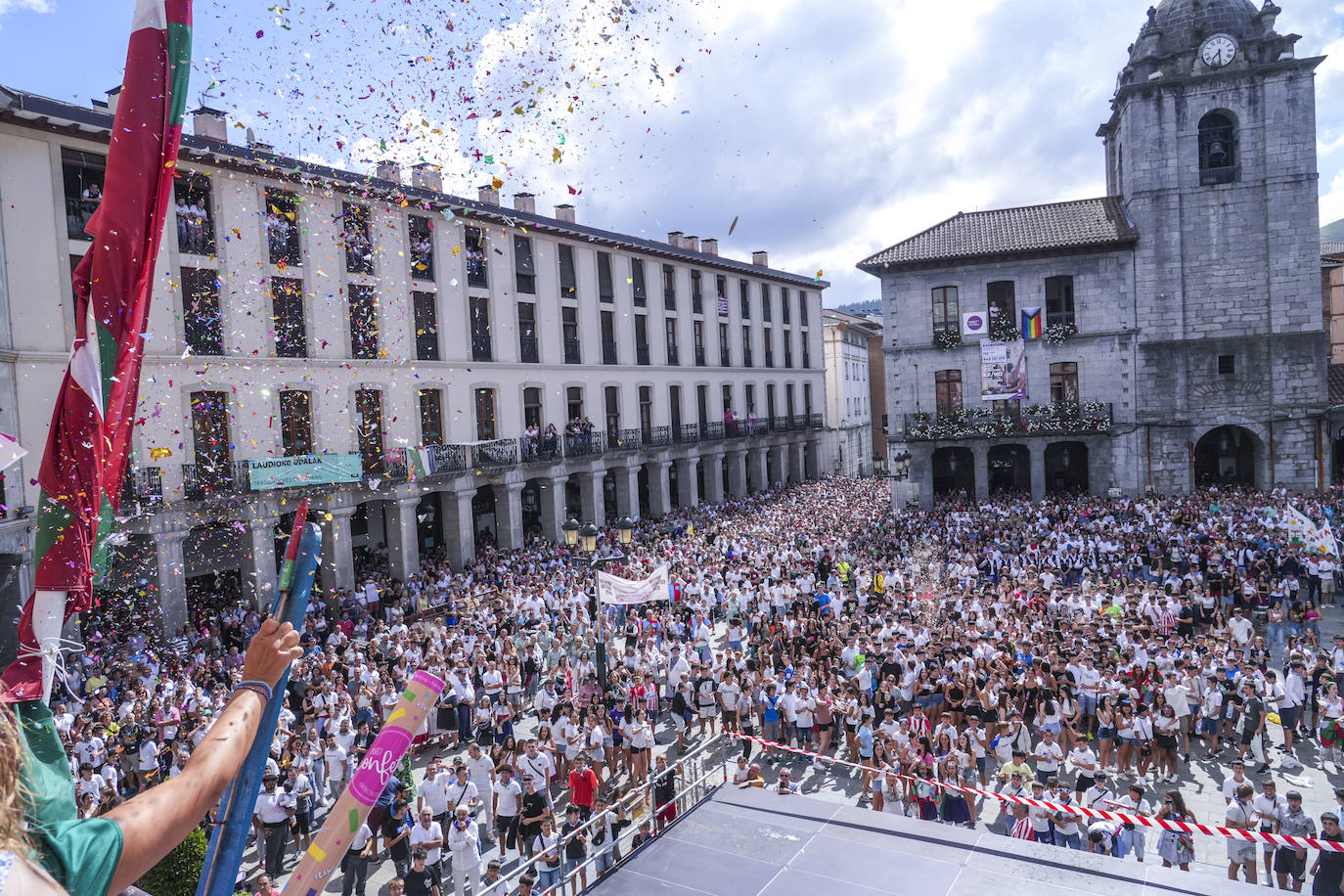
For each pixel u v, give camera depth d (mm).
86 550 1921
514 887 12742
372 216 31766
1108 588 23906
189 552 27953
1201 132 40938
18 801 1251
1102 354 41781
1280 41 39219
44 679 1851
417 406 33594
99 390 1948
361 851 13195
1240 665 16938
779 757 17953
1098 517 35969
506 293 38281
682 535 39156
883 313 44312
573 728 16703
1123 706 16062
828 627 22078
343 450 30438
